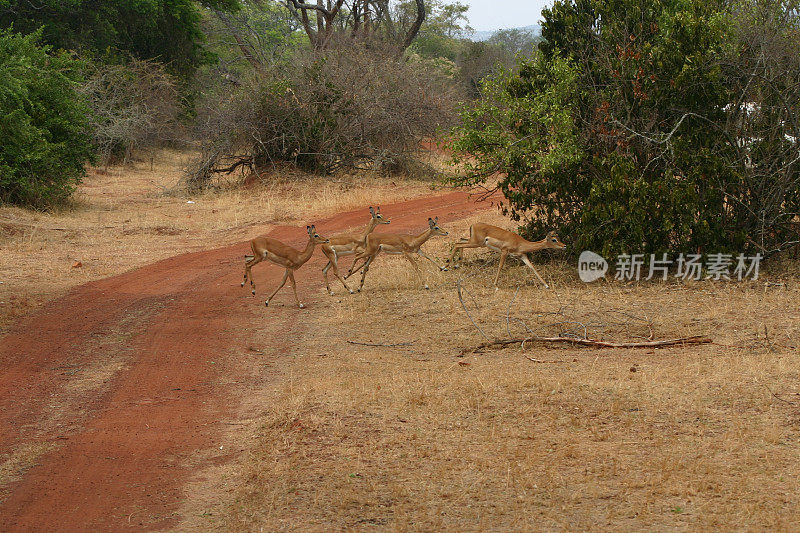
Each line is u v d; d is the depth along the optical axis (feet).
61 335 41.55
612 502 19.80
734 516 18.57
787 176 47.50
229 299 49.42
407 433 25.68
